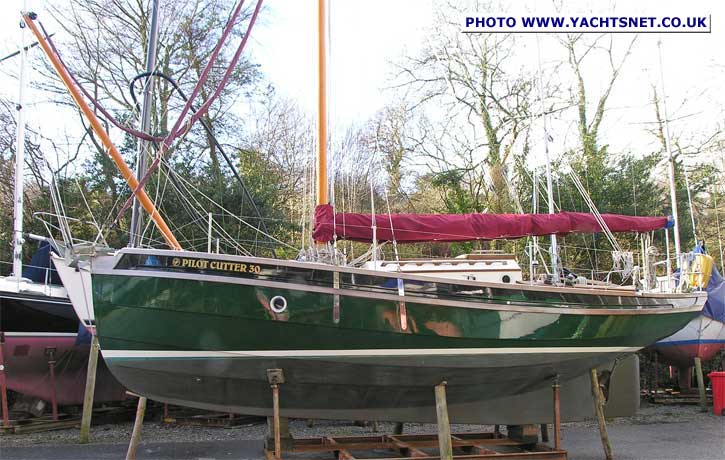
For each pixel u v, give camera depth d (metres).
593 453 7.70
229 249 14.66
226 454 7.59
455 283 6.28
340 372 6.09
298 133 19.69
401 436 7.40
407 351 6.13
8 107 15.81
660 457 7.41
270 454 6.18
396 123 20.27
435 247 19.12
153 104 13.70
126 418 10.56
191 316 5.77
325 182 7.22
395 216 7.44
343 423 10.20
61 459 7.26
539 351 6.68
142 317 5.78
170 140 6.84
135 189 6.68
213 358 5.88
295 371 6.02
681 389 13.01
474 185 19.95
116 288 5.78
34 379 9.70
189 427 9.61
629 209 17.97
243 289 5.78
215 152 16.50
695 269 10.38
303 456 7.75
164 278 5.73
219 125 17.06
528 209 18.11
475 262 7.70
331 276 5.96
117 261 5.80
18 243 10.70
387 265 7.50
